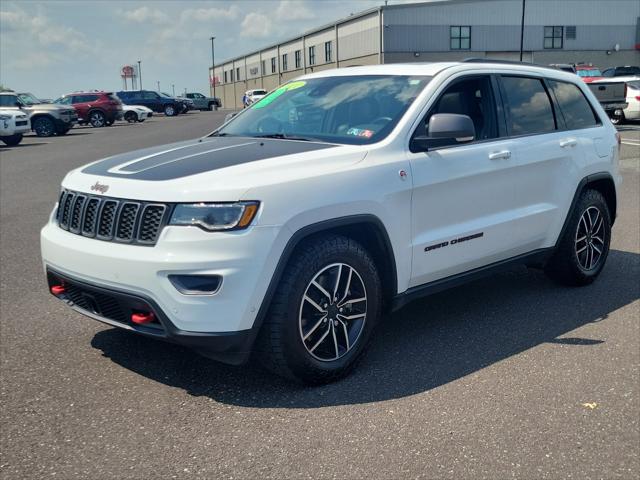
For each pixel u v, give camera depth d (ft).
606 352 13.84
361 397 11.85
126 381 12.48
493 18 170.30
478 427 10.77
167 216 10.85
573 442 10.32
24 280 19.47
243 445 10.24
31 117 87.51
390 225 12.78
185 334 10.79
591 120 18.66
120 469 9.59
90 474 9.46
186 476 9.41
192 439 10.42
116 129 102.99
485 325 15.51
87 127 114.73
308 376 11.98
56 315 16.24
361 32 178.40
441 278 14.40
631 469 9.61
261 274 10.87
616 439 10.41
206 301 10.69
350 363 12.58
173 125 111.45
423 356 13.70
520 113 16.24
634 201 31.30
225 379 12.57
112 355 13.69
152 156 13.17
